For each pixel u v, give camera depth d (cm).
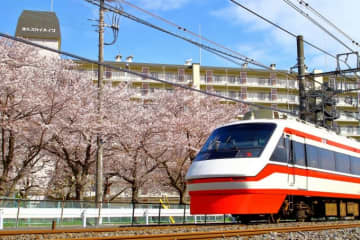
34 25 5112
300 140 1400
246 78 5916
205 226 1273
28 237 995
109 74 5291
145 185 3030
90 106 2323
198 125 2758
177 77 5575
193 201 1230
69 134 2275
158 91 3078
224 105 3169
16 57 2236
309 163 1420
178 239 868
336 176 1590
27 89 2070
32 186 2639
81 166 2559
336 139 1678
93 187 3173
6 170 2048
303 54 2209
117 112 2552
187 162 2856
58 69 2367
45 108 2122
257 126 1310
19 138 2252
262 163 1200
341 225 1312
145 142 2608
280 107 6031
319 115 2453
